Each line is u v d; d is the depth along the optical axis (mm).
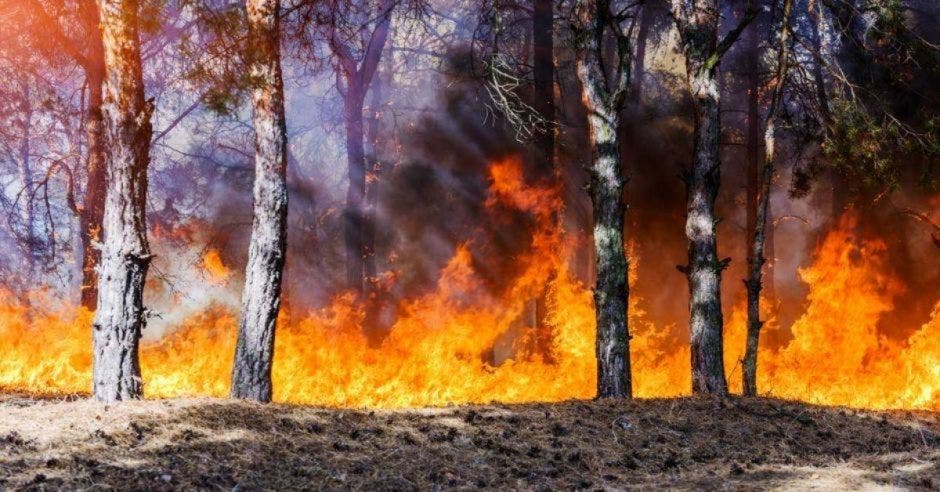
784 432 10180
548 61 22531
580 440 9312
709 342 13148
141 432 8102
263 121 10742
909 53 18531
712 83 13500
